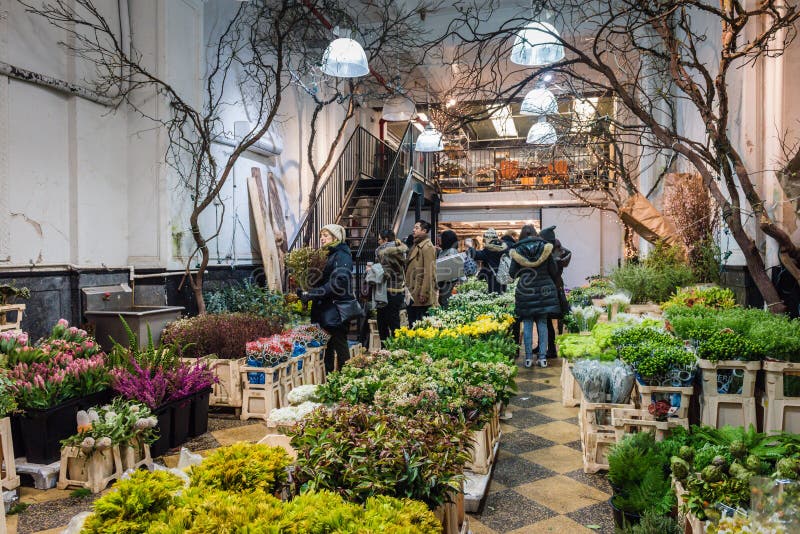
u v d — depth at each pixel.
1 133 4.81
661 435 2.94
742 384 2.88
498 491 3.03
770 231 3.48
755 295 4.61
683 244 5.67
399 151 10.13
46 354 3.61
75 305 5.46
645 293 5.46
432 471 1.80
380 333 6.06
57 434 3.31
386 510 1.55
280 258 8.34
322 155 10.55
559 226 12.82
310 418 2.07
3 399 3.06
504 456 3.55
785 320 3.20
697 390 3.14
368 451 1.84
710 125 3.54
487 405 2.92
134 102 6.34
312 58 9.31
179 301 6.54
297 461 1.89
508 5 9.79
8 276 4.86
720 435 2.48
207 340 4.69
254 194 8.18
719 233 5.50
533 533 2.57
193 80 6.87
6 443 3.06
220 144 7.62
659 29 3.78
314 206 9.01
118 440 3.18
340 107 11.18
